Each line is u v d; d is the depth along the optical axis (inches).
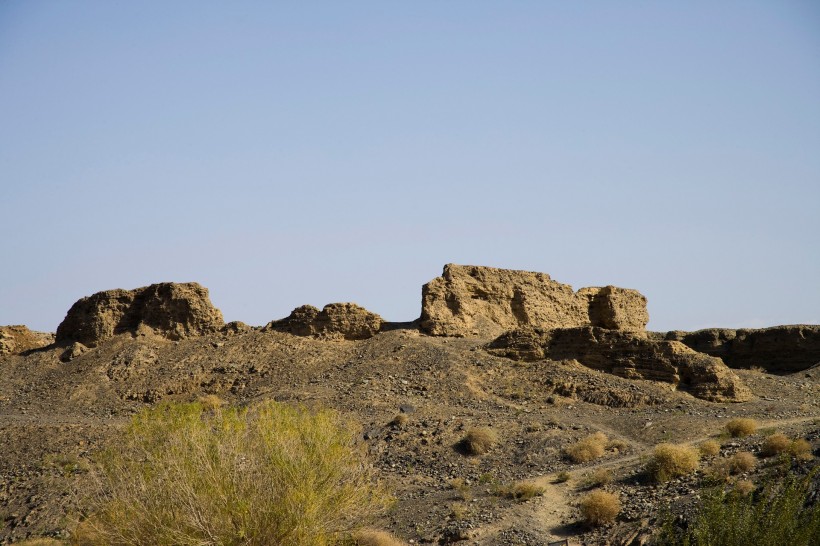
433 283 3105.3
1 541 1828.2
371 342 2965.1
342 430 1697.8
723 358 2974.9
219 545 1360.7
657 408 2303.2
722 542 1073.5
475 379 2573.8
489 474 1926.7
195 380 2790.4
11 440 2324.1
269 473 1418.6
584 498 1688.0
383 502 1576.0
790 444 1656.0
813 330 2839.6
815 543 1037.8
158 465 1412.4
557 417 2265.0
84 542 1486.2
